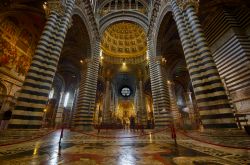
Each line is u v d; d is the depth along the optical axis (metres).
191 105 32.00
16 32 17.12
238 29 12.34
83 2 17.48
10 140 6.79
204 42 8.62
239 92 11.82
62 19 11.56
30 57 19.56
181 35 9.88
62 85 33.59
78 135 11.08
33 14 16.98
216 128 7.25
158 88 17.75
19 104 8.22
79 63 27.17
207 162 3.22
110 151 4.65
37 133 8.20
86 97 17.64
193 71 8.59
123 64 39.22
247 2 12.11
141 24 24.48
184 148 5.13
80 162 3.33
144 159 3.59
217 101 7.50
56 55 10.20
